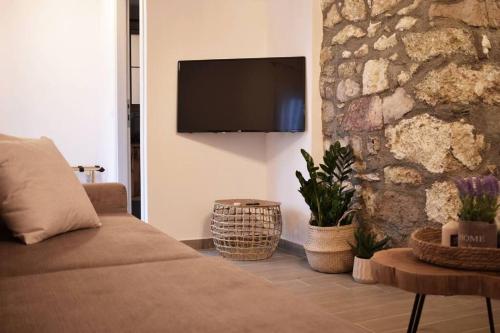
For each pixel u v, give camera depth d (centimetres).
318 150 390
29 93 563
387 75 323
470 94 283
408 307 266
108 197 258
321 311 104
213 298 111
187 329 92
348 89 359
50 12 567
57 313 101
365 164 345
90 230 202
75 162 581
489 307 192
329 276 332
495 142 289
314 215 353
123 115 500
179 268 140
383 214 330
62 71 573
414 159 306
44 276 132
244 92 409
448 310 261
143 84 414
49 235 184
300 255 396
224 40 427
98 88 585
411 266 143
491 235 146
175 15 412
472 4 283
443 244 156
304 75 392
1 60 553
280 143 425
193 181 423
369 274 311
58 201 192
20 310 103
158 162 412
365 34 343
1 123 555
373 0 335
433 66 292
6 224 185
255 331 91
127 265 145
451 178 285
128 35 502
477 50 286
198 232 425
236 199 421
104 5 562
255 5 434
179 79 413
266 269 352
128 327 93
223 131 412
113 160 520
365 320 245
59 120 575
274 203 392
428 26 295
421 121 300
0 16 550
